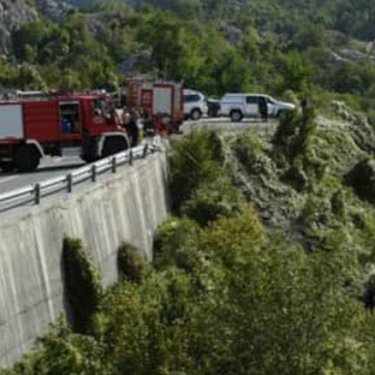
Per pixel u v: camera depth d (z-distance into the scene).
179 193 57.22
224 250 43.38
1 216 33.38
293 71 111.81
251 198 62.38
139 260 43.88
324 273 26.16
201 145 58.91
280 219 61.78
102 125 49.75
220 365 25.70
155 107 65.75
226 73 131.25
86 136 49.50
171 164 57.84
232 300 25.92
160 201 53.34
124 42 185.88
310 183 68.25
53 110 48.75
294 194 64.94
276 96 102.81
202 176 58.22
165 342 26.66
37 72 133.38
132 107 61.38
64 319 34.16
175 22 151.38
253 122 77.38
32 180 45.16
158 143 56.53
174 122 66.00
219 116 79.44
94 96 49.84
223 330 25.83
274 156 67.88
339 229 63.91
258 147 67.06
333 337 25.72
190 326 26.58
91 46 190.62
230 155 64.38
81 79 130.12
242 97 78.81
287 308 25.56
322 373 25.20
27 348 32.59
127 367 26.91
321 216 64.06
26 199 35.62
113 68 148.50
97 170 43.50
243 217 52.28
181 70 130.12
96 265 38.78
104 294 37.31
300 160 69.56
